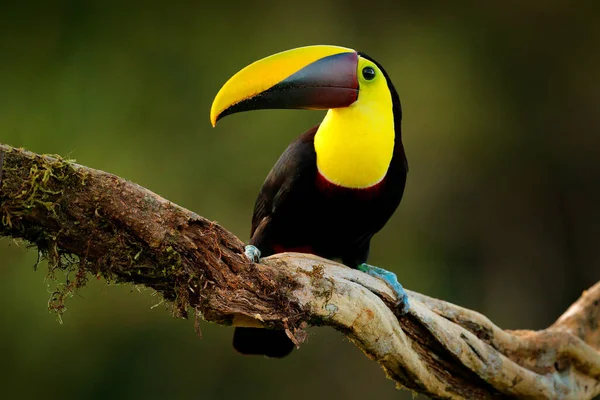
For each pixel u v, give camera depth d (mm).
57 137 14844
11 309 13805
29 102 14992
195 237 5355
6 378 14008
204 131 15031
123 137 14914
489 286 17141
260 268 5520
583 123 17891
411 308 6383
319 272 5703
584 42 17766
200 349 14852
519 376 6883
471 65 17156
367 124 6695
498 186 17109
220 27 15773
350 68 6723
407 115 16406
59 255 5223
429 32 17062
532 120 17844
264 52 15711
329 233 7141
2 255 13664
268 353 7363
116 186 5160
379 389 15117
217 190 14734
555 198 17844
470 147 16875
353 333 5910
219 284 5418
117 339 14484
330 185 6824
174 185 14734
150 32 15547
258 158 14664
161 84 15305
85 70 15211
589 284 17734
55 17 15367
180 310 5418
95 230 5160
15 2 15266
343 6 16578
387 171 6867
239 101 6742
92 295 13953
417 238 16188
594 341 7785
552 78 17812
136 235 5230
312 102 6723
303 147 6965
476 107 17000
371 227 7160
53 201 5027
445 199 16516
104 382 14500
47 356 14133
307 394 15102
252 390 14992
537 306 17328
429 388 6602
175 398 14727
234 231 14523
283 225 7145
